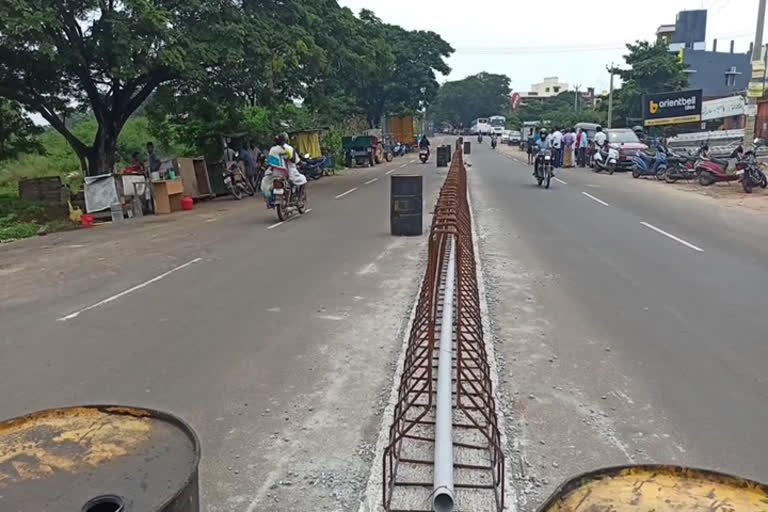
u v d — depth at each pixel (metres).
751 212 12.98
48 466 1.80
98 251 10.34
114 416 2.11
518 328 5.67
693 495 1.63
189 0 15.65
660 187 18.33
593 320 5.89
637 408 4.09
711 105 30.44
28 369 5.01
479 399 4.02
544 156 18.47
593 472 1.72
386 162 37.22
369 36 25.61
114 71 14.19
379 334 5.61
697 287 7.06
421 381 4.10
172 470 1.77
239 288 7.38
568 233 10.62
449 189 6.37
